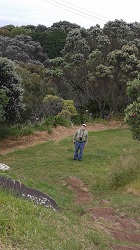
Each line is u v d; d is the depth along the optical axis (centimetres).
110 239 645
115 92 2697
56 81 2834
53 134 1989
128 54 2573
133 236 714
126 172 1136
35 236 456
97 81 2650
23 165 1389
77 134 1499
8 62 1762
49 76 2805
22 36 4850
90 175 1277
